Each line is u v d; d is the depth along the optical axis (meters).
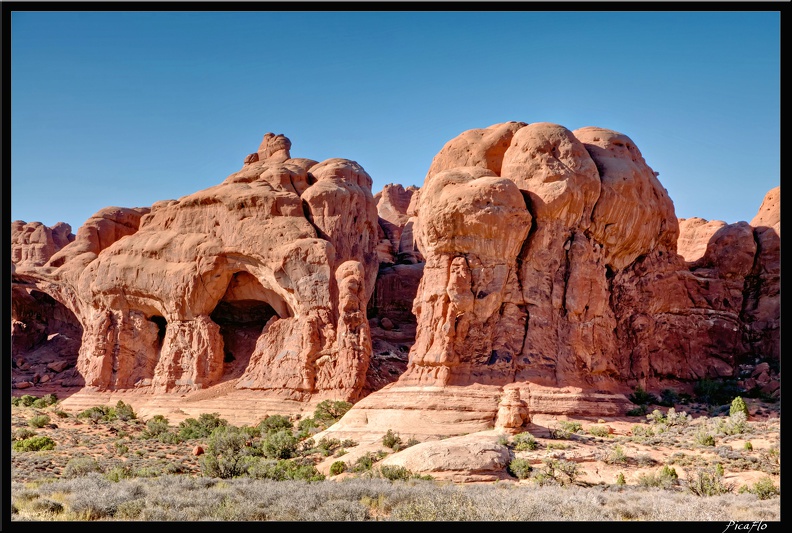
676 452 43.81
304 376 69.06
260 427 62.69
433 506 28.64
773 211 73.31
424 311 56.72
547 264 57.47
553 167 58.56
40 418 65.69
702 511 29.16
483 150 61.94
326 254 71.81
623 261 62.88
